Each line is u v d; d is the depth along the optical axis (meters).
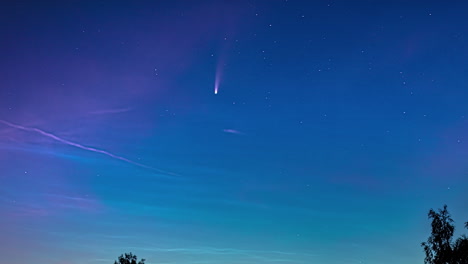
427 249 35.69
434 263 35.28
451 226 35.44
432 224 35.75
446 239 35.41
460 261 34.44
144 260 40.94
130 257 40.56
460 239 35.25
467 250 34.34
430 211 36.12
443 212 35.88
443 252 34.94
